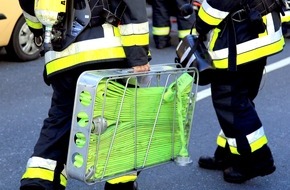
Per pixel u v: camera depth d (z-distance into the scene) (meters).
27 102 5.95
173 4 8.38
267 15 3.47
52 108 3.13
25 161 4.45
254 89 3.73
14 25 7.32
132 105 2.87
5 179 4.11
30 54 7.65
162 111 2.99
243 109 3.63
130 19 2.85
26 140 4.91
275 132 5.06
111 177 2.89
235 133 3.65
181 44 3.48
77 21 2.91
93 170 2.78
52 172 3.04
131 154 2.93
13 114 5.56
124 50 2.91
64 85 3.03
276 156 4.49
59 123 3.08
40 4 2.79
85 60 2.90
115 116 2.82
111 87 2.78
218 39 3.45
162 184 4.00
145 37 2.88
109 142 2.83
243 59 3.45
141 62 2.89
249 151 3.67
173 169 4.22
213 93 3.64
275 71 7.18
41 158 3.04
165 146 3.06
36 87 6.49
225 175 3.98
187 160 3.12
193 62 3.37
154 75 3.00
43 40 3.00
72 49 2.92
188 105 3.10
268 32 3.48
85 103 2.69
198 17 3.40
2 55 7.93
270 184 3.98
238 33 3.43
